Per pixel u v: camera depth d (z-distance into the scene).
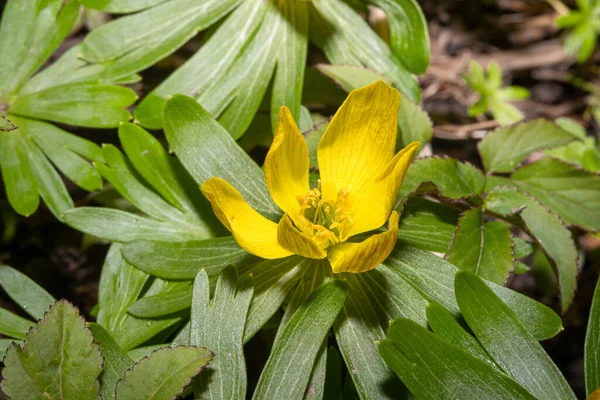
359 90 0.16
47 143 0.18
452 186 0.18
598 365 0.15
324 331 0.15
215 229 0.17
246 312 0.16
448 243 0.17
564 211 0.19
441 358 0.15
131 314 0.16
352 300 0.16
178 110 0.17
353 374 0.15
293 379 0.15
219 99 0.18
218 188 0.15
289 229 0.15
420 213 0.17
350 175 0.17
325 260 0.16
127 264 0.17
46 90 0.18
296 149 0.16
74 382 0.15
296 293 0.16
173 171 0.17
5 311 0.16
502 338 0.15
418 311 0.16
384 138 0.16
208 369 0.15
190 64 0.18
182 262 0.16
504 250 0.17
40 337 0.16
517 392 0.15
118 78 0.18
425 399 0.15
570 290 0.18
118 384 0.15
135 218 0.17
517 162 0.19
